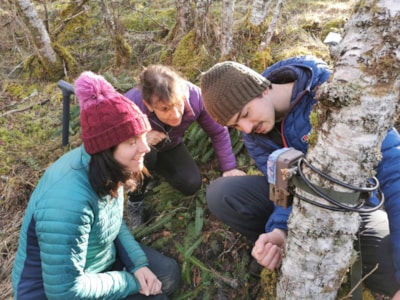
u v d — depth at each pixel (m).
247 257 2.29
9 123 3.85
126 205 2.87
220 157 2.67
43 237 1.67
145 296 2.09
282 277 1.64
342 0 4.49
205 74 1.78
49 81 4.43
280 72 1.81
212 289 2.23
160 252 2.47
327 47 3.32
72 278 1.72
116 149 1.63
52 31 5.06
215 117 1.79
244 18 3.92
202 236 2.39
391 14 1.05
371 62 1.10
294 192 1.38
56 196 1.67
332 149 1.23
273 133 1.91
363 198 1.33
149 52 4.29
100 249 1.96
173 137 2.57
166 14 4.88
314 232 1.39
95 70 4.46
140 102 2.37
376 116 1.15
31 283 1.81
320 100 1.21
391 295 1.80
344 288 1.78
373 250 1.76
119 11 5.00
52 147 3.51
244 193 2.12
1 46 5.19
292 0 4.58
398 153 1.46
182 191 2.76
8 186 3.19
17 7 4.00
